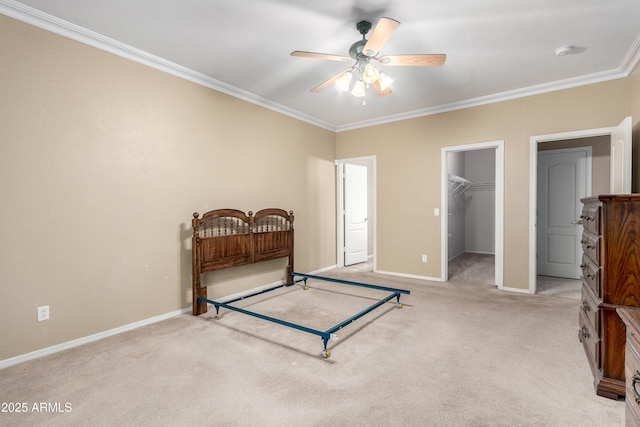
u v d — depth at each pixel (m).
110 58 2.77
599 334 1.89
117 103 2.82
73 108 2.55
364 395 1.86
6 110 2.23
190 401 1.82
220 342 2.61
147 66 3.03
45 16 2.35
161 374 2.11
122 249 2.86
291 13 2.38
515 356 2.32
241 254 3.73
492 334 2.71
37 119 2.37
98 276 2.70
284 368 2.18
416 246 4.82
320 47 2.90
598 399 1.80
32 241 2.35
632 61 3.13
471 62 3.20
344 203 5.82
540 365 2.19
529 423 1.61
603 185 4.48
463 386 1.94
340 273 5.21
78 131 2.58
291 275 4.43
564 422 1.62
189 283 3.39
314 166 5.18
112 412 1.73
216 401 1.82
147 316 3.03
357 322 3.02
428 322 3.00
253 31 2.62
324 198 5.41
